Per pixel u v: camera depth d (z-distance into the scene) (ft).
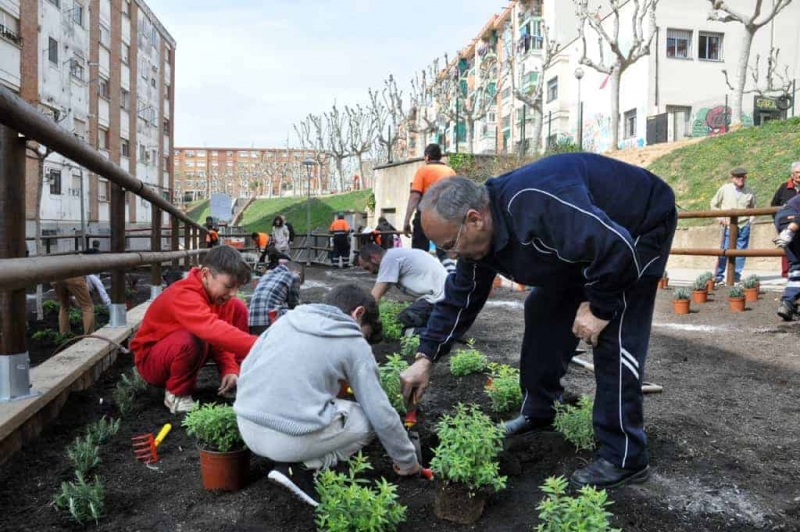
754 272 41.09
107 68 110.52
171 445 10.59
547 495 8.75
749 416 12.02
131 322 19.88
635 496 8.64
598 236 7.25
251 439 8.39
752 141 62.49
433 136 202.28
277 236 62.34
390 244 64.34
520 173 8.02
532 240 7.85
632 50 89.04
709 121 87.97
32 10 80.89
